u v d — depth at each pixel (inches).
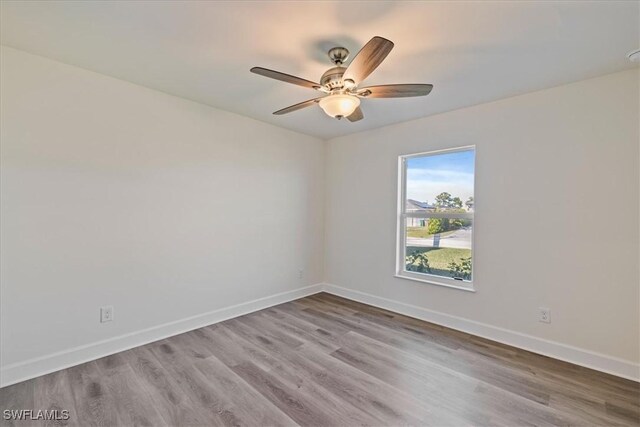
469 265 121.6
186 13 64.3
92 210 94.0
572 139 95.3
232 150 130.2
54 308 87.6
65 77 88.3
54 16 65.9
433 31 69.3
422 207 136.3
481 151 114.3
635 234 86.0
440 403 75.5
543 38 71.7
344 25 67.6
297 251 160.2
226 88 104.2
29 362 83.6
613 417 70.6
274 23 67.3
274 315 135.3
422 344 107.5
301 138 160.6
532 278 103.3
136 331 103.9
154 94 106.7
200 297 121.0
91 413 70.5
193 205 118.1
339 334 115.4
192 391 79.1
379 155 148.0
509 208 107.9
